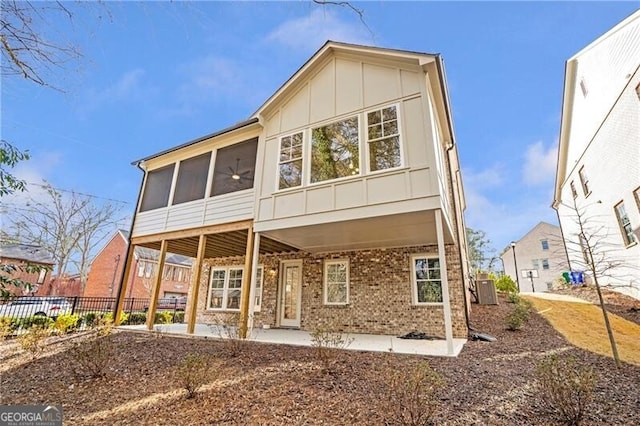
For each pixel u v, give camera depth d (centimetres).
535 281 3303
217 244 1000
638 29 935
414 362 499
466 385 402
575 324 820
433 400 353
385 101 706
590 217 1305
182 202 973
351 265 938
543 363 362
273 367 496
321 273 976
